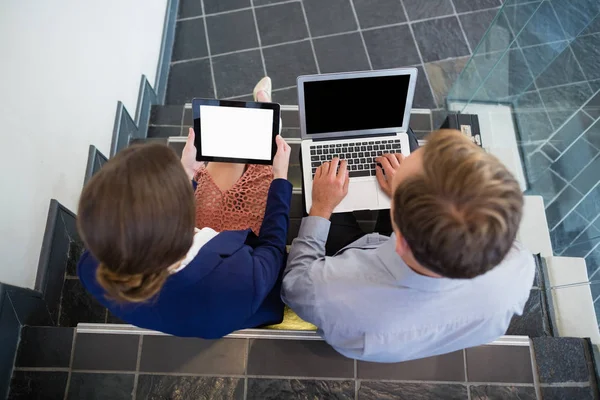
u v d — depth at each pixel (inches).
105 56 76.2
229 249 37.7
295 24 115.6
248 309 36.8
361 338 35.0
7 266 53.6
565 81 74.3
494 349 55.6
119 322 68.1
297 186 82.7
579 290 69.9
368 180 61.9
